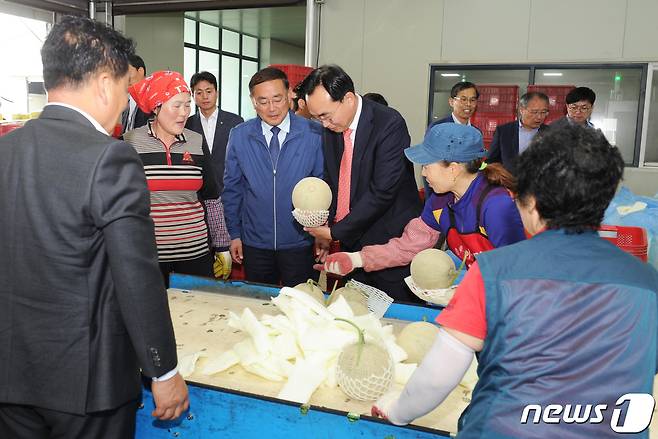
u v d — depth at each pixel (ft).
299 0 22.13
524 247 3.51
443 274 6.58
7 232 4.32
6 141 4.45
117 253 4.16
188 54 36.63
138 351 4.40
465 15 20.80
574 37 19.83
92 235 4.21
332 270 8.04
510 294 3.34
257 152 10.21
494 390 3.42
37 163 4.24
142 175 4.42
